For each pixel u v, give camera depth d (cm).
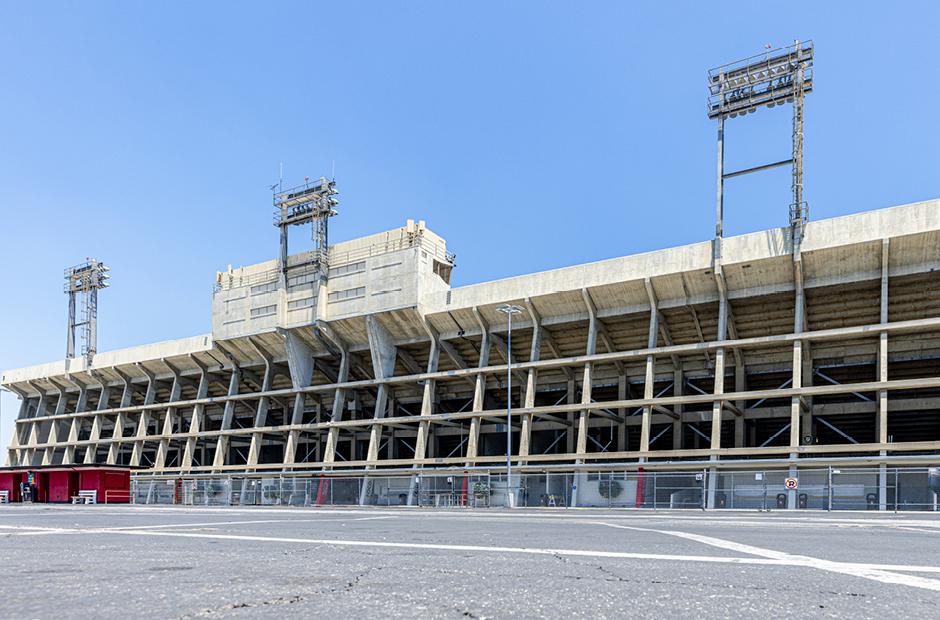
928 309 5241
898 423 6000
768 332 5788
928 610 455
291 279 7669
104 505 6125
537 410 5925
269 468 7431
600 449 7038
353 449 7850
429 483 6091
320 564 730
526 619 413
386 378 6925
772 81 5481
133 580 592
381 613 430
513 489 5366
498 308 5853
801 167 5203
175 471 8238
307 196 7556
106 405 9775
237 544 1062
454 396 7331
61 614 423
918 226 4728
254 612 432
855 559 802
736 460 5159
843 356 5628
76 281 10181
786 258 5138
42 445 10162
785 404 6081
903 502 4306
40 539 1211
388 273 6994
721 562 761
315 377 8138
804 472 4581
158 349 8862
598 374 6581
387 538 1222
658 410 5731
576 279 6006
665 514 3319
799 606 464
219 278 8362
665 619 416
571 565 723
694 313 5766
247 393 8619
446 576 620
